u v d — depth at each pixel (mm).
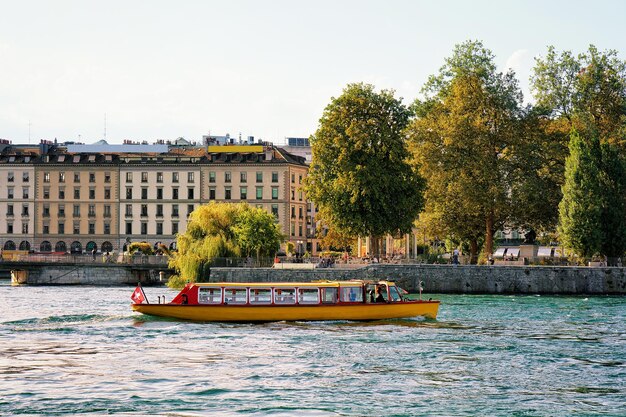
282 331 62938
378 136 102688
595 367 48000
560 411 38656
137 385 43250
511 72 113188
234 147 180250
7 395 41125
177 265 113125
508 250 126562
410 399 40500
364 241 126188
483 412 38344
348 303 68062
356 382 44031
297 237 181000
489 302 85938
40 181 183375
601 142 103938
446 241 142625
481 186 105688
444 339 58531
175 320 68125
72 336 59906
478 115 108750
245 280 100938
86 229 182375
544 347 54812
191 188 179875
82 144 190000
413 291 98000
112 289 119875
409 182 103562
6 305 86062
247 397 40719
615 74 111812
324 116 105375
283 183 177250
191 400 40125
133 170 181375
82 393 41531
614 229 101750
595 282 96250
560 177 111000
